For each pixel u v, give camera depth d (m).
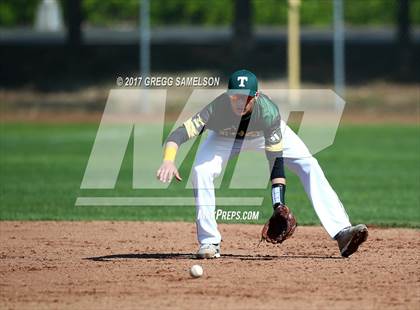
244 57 150.75
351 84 147.00
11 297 25.67
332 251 34.34
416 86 145.50
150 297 25.47
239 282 27.41
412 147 86.69
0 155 81.12
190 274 28.17
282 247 35.38
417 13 190.88
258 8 190.00
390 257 32.50
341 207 31.06
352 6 193.75
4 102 136.38
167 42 167.50
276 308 24.17
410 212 47.66
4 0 197.12
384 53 160.62
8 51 162.88
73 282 27.62
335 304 24.61
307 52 159.25
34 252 34.22
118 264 30.81
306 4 189.88
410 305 24.53
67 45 151.38
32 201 52.47
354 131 104.75
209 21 195.75
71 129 108.75
